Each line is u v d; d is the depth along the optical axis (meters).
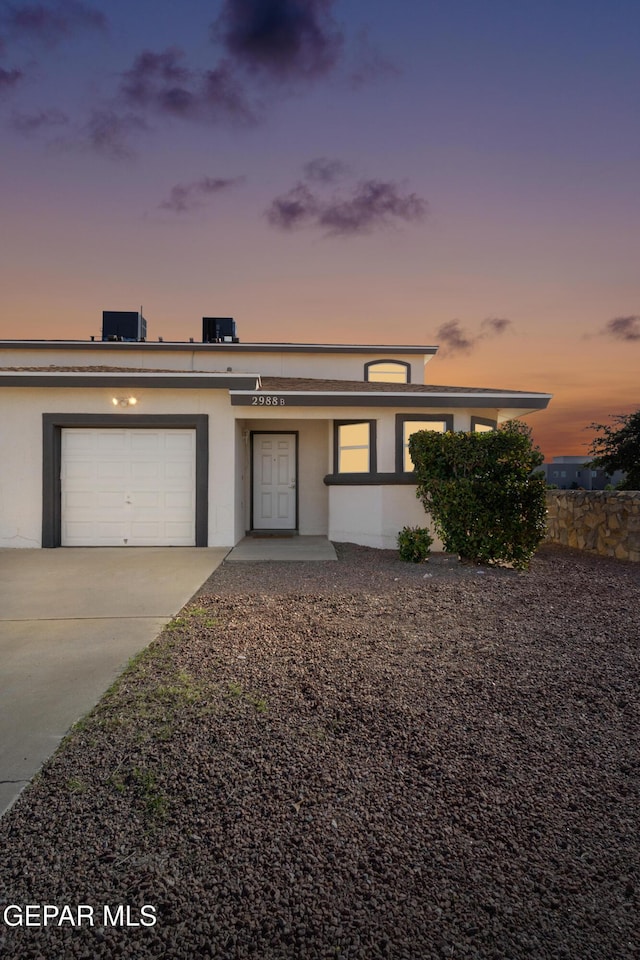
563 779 2.89
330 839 2.42
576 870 2.27
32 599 6.58
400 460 11.37
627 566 9.20
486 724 3.45
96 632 5.29
